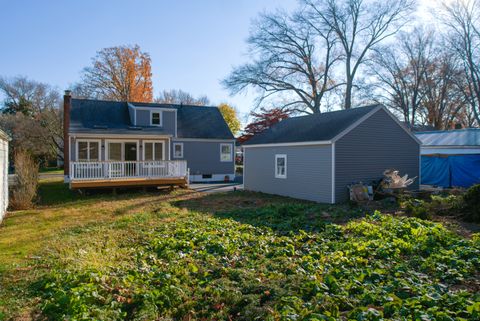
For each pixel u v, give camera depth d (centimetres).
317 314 420
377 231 861
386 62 3597
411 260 653
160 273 592
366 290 496
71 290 501
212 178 2831
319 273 585
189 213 1242
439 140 2381
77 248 779
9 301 508
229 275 604
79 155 2053
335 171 1516
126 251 761
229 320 460
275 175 1878
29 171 1509
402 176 1733
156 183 1948
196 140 2761
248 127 3497
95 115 2444
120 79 4419
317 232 917
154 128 2420
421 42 3597
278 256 708
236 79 3288
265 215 1184
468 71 3294
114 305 480
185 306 495
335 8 3152
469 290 516
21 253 736
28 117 4300
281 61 3306
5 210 1277
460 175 1912
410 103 3791
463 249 695
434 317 407
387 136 1683
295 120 2095
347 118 1661
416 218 1016
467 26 3195
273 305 479
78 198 1691
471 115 3812
